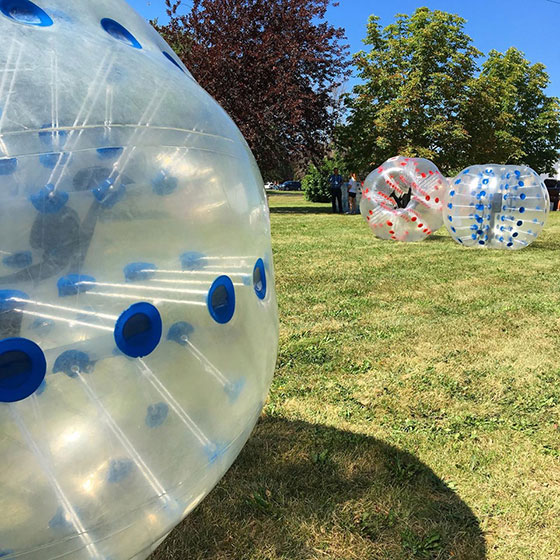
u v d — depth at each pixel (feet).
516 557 7.63
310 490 8.99
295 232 44.47
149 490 4.29
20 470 3.72
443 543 7.86
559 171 114.42
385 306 20.22
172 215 4.22
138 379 4.04
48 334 3.69
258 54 64.39
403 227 37.65
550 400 12.30
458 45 77.15
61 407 3.77
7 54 3.92
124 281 3.96
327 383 13.19
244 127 65.36
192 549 7.68
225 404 4.71
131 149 4.11
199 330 4.37
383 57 78.89
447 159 77.46
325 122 73.46
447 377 13.55
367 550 7.72
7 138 3.70
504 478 9.39
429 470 9.60
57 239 3.73
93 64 4.25
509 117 79.71
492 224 33.99
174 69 5.08
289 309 19.74
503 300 21.18
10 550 3.88
